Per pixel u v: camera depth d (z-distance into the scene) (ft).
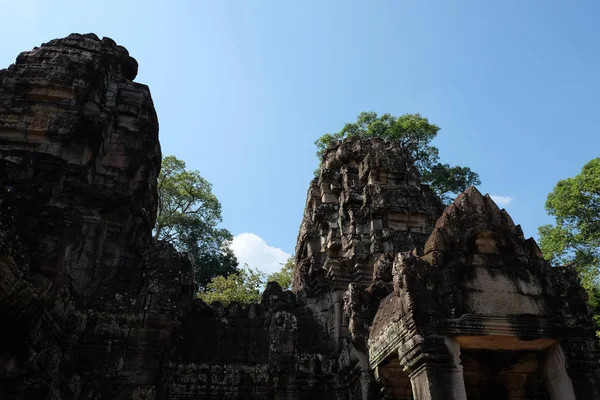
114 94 51.08
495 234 29.96
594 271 86.12
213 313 47.65
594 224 97.19
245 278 109.91
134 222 45.88
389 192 53.62
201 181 122.72
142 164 48.85
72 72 47.85
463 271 28.30
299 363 41.70
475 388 34.40
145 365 35.22
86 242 40.37
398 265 28.60
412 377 26.61
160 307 37.06
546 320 27.61
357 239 50.01
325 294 50.06
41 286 27.02
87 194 42.29
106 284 38.81
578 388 26.55
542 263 29.66
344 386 41.11
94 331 35.35
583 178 101.19
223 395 40.11
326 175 60.29
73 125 44.37
